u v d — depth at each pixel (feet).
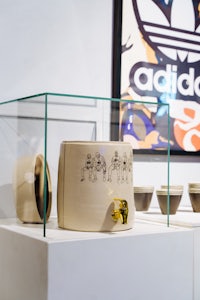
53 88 3.34
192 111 4.16
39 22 3.28
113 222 2.52
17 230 2.56
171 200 3.08
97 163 2.50
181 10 4.09
